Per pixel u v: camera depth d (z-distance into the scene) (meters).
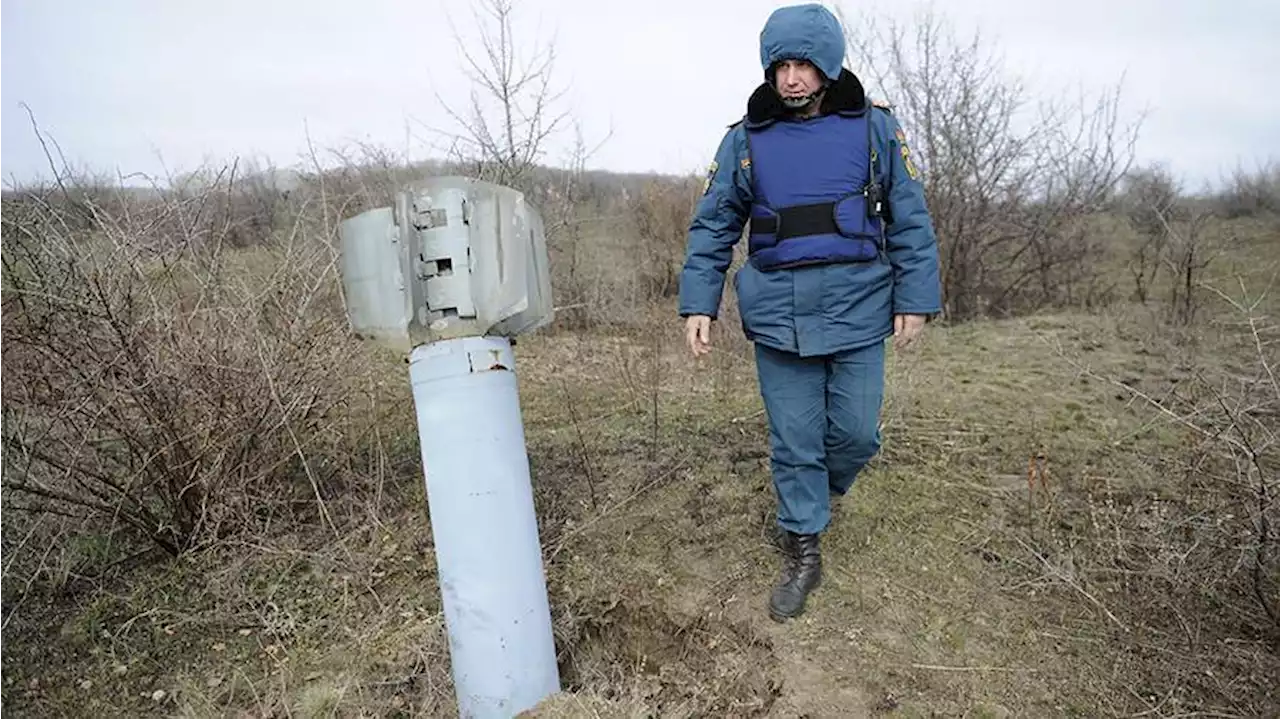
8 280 2.82
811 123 2.44
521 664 2.02
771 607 2.67
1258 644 2.38
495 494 1.98
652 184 8.59
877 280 2.50
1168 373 5.13
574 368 5.63
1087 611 2.61
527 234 1.98
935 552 3.00
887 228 2.54
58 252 2.87
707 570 2.95
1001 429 4.14
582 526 3.14
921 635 2.55
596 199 9.02
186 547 3.14
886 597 2.74
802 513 2.70
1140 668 2.35
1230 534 2.56
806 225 2.45
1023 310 7.91
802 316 2.50
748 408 4.57
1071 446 3.89
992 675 2.38
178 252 3.15
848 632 2.58
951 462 3.74
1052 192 8.59
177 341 2.99
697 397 4.83
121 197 3.12
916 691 2.33
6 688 2.49
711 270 2.63
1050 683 2.33
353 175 4.96
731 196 2.58
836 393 2.61
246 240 3.77
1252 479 2.67
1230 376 3.92
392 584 2.90
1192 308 6.58
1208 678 2.27
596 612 2.74
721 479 3.62
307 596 2.87
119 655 2.63
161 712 2.40
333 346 3.28
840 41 2.36
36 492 2.81
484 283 1.94
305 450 3.45
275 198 4.13
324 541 3.18
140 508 3.02
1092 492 3.38
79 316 2.81
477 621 1.99
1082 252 8.55
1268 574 2.52
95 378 2.80
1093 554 2.88
